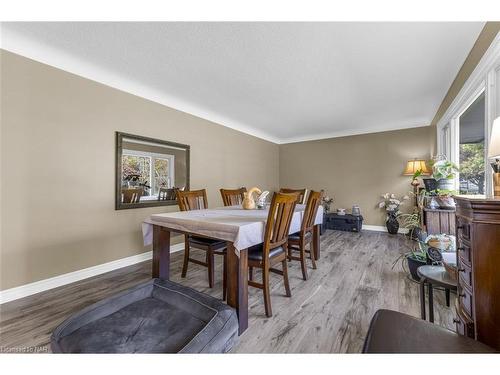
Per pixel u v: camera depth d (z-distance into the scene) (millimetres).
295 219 2283
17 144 2021
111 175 2684
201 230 1752
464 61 2295
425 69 2482
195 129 3781
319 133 5391
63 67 2291
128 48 2131
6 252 1964
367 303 1914
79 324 1228
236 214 2148
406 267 2719
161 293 1569
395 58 2270
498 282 898
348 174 5148
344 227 4711
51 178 2219
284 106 3641
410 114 4000
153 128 3131
